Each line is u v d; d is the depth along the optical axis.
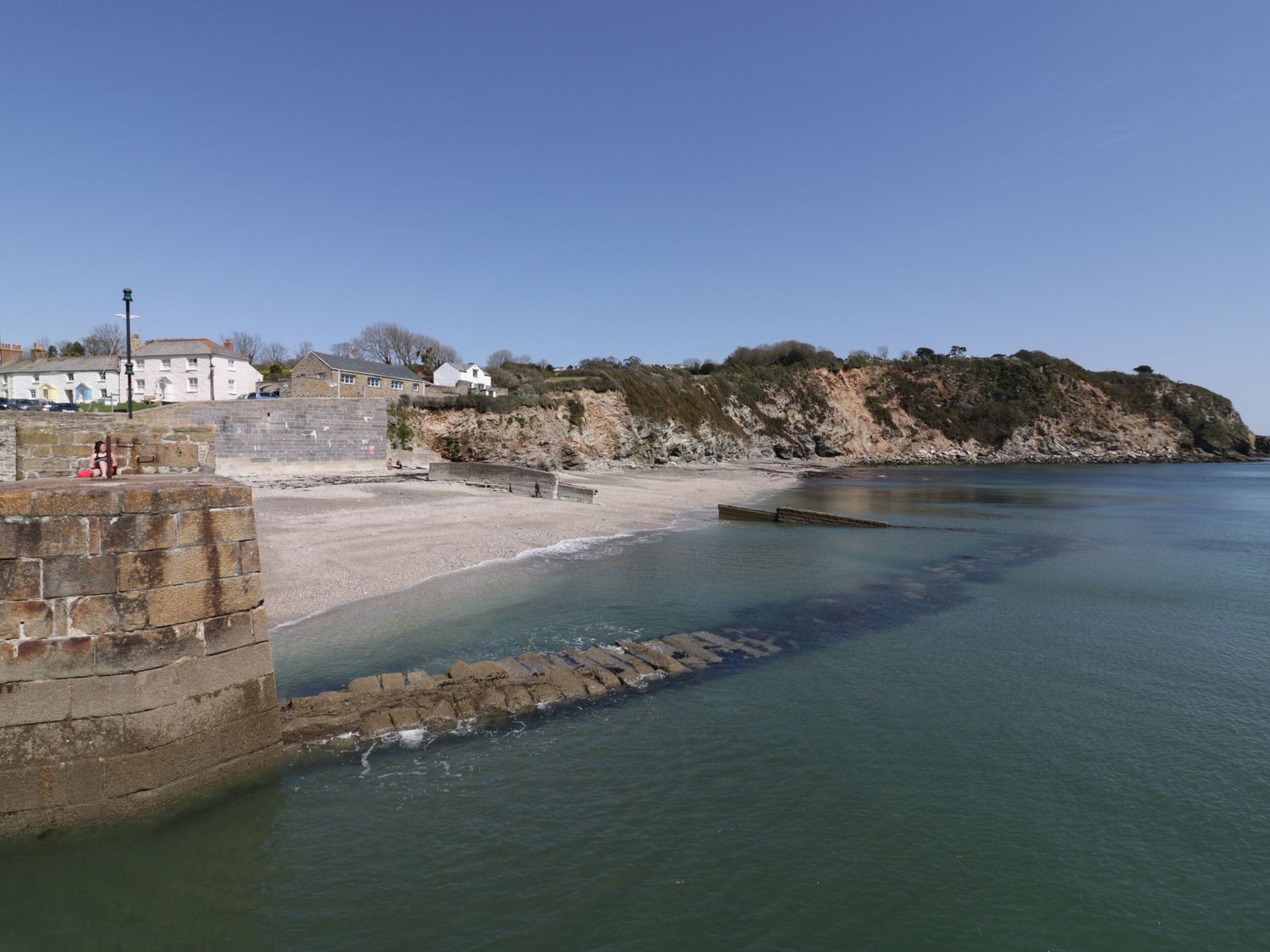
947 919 7.61
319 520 29.44
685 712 12.91
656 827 9.21
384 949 6.97
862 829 9.25
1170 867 8.62
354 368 62.12
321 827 8.98
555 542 30.00
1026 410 118.75
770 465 89.75
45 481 9.54
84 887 7.84
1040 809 9.83
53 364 68.31
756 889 8.01
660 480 62.66
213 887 7.88
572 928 7.31
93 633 7.98
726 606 20.67
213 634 8.93
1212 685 14.60
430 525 30.42
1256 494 63.69
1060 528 39.94
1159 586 24.27
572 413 68.56
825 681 14.63
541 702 12.91
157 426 14.23
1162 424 130.00
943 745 11.74
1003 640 17.70
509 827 9.13
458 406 61.66
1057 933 7.44
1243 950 7.24
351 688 12.63
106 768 8.05
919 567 27.69
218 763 9.00
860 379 120.88
